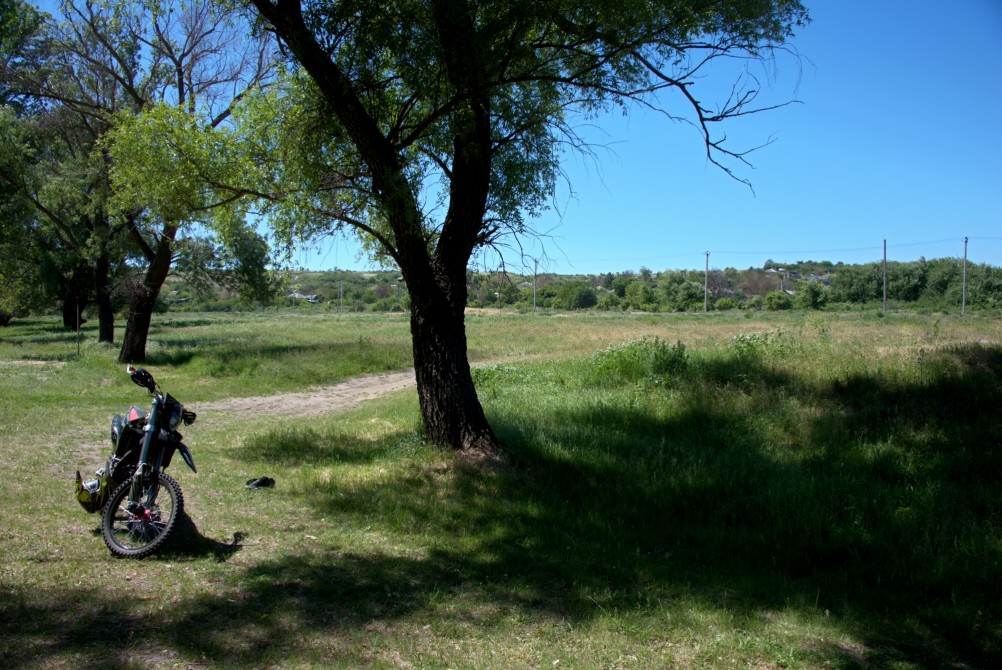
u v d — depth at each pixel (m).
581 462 8.06
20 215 24.95
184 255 23.03
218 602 4.28
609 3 7.61
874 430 9.12
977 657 4.12
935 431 8.77
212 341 32.28
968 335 19.11
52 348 28.08
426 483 7.61
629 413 10.67
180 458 8.77
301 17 7.96
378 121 9.05
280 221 9.90
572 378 14.53
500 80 8.02
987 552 5.54
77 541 5.29
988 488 7.03
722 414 10.29
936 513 6.43
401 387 19.58
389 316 61.12
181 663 3.45
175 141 10.06
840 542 5.84
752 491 7.17
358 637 3.90
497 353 26.89
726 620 4.43
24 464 7.95
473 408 8.78
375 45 7.96
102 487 5.33
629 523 6.54
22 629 3.70
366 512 6.60
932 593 5.07
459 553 5.61
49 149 25.20
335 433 10.92
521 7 7.50
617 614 4.44
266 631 3.90
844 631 4.39
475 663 3.66
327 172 9.40
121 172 11.46
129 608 4.09
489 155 8.98
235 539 5.64
